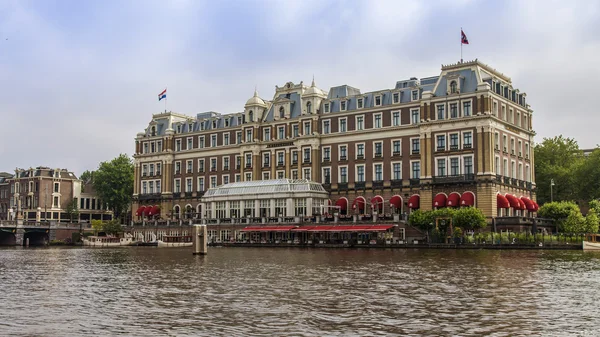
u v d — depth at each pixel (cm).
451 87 11356
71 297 3809
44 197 18462
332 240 11369
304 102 13500
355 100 12912
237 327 2828
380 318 3019
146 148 16375
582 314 3098
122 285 4447
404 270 5450
